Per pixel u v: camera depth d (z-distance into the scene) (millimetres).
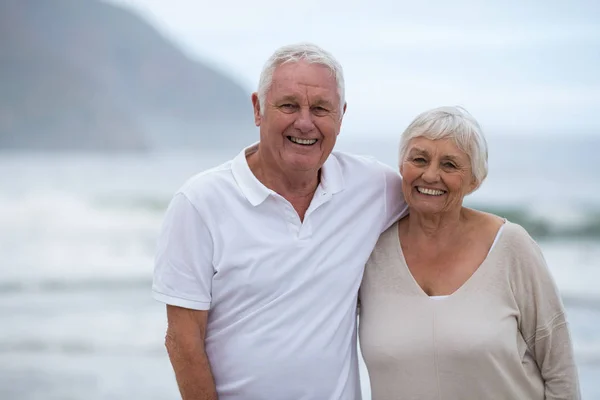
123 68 107938
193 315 2795
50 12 103000
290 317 2764
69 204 24062
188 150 71062
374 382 2924
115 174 36219
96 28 106125
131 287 13688
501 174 27750
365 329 2934
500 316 2783
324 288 2824
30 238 19156
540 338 2848
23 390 7977
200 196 2773
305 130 2705
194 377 2793
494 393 2779
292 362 2748
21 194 26609
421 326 2818
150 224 21250
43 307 12141
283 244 2775
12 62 87125
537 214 19922
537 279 2816
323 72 2725
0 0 95188
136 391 7891
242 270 2760
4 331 10531
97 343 9844
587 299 11938
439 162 2809
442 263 2916
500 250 2848
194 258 2762
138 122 80500
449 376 2781
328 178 2895
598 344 9461
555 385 2873
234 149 75938
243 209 2791
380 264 2992
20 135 76625
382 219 3023
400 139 2926
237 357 2791
